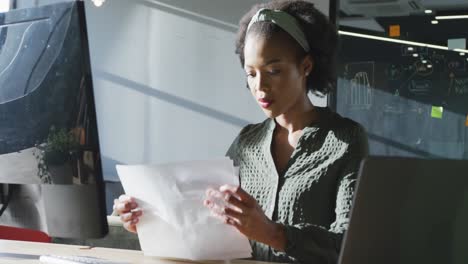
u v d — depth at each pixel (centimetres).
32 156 129
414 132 535
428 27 527
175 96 594
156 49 598
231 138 579
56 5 124
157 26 597
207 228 137
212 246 139
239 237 138
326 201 158
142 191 139
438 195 97
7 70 131
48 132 126
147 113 603
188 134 592
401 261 96
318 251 139
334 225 150
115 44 611
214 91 582
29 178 131
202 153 588
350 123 164
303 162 162
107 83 615
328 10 548
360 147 159
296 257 138
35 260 143
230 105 577
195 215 136
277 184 162
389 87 541
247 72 165
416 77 532
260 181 166
